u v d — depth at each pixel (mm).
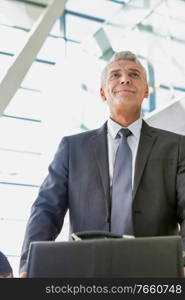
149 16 7176
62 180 1734
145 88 1917
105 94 1934
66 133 7895
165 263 942
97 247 1001
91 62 7945
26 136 8219
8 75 5922
